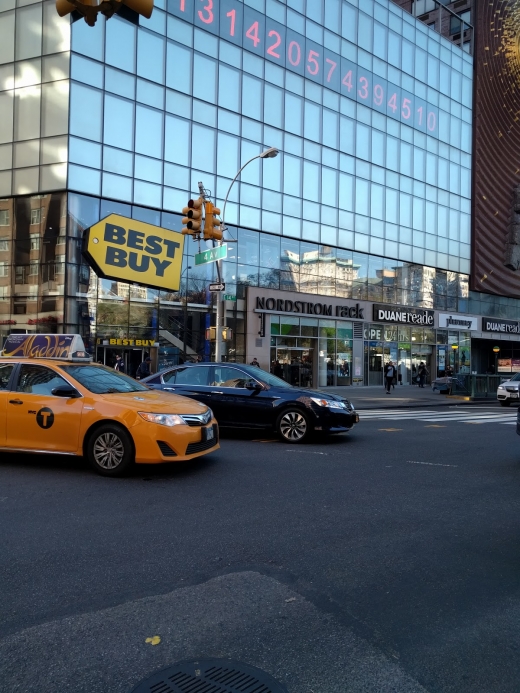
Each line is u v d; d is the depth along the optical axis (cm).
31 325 2461
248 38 2950
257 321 2981
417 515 581
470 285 4250
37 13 2481
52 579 409
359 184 3475
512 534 523
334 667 296
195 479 731
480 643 323
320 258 3266
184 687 278
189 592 387
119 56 2539
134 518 557
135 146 2580
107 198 2505
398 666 298
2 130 2519
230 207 2875
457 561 453
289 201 3114
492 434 1233
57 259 2431
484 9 4291
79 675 288
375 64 3566
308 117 3206
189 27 2742
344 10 3391
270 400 1051
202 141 2781
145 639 323
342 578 415
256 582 405
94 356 2506
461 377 2614
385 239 3622
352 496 656
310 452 955
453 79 4116
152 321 2659
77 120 2433
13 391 788
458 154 4159
